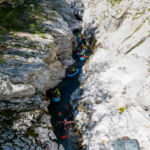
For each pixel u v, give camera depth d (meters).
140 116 6.45
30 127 6.14
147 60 8.57
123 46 10.56
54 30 11.13
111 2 15.07
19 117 6.11
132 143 5.35
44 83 7.84
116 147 5.38
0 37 8.06
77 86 10.81
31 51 8.01
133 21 11.32
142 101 6.70
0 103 5.84
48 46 9.01
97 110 7.76
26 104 6.61
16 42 8.20
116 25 13.23
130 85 7.92
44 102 7.59
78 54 14.87
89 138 6.80
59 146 6.28
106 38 13.09
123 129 6.30
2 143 4.89
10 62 6.65
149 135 5.64
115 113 7.12
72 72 11.95
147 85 7.07
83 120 7.78
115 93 8.10
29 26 10.38
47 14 13.43
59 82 11.09
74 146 6.95
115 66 9.72
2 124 5.45
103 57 11.38
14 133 5.48
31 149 5.32
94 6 18.69
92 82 9.73
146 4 11.36
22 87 6.03
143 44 9.50
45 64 7.70
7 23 9.59
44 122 6.87
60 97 9.91
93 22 17.30
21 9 11.69
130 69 8.78
